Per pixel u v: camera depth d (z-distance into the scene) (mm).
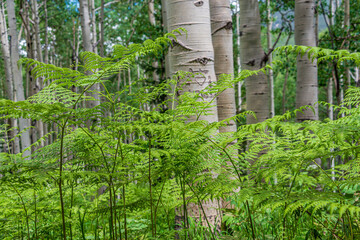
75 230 2705
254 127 1568
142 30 9656
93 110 1828
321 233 2213
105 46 19953
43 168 1789
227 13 4680
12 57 7238
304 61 5242
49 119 1756
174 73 3023
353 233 1866
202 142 2139
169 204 2451
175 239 2396
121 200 3051
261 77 5379
